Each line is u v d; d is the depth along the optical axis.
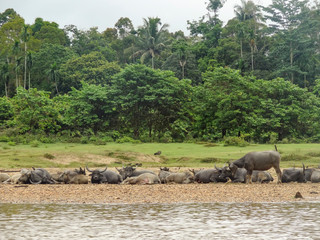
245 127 118.06
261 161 47.19
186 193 40.75
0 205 35.47
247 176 47.72
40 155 76.19
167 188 44.00
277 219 28.95
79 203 36.28
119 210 32.97
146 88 126.62
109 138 118.50
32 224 28.05
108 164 73.94
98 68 176.88
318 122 121.38
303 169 48.31
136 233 25.59
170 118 129.75
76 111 127.38
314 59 171.88
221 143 108.75
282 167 65.44
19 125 121.81
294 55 176.88
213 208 33.47
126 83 127.25
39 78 192.50
